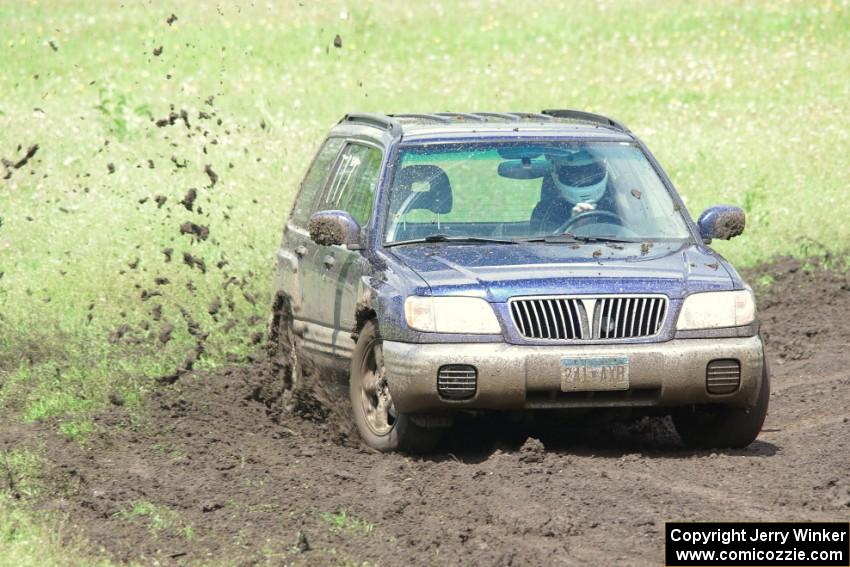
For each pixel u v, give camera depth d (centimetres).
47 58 9450
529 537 2364
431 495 2650
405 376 2811
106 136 7181
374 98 8762
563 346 2797
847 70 9369
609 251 3042
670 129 7519
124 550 2353
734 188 6312
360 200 3366
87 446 3162
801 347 4234
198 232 4409
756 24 11081
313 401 3538
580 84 9138
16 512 2552
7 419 3453
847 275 5191
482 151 3294
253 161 6588
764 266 5453
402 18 11675
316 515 2534
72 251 5181
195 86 8388
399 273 2941
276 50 9994
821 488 2638
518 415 2908
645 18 11481
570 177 3259
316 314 3438
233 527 2473
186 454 3086
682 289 2858
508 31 11325
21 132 7162
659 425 3341
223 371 3956
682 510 2498
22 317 4284
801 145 7031
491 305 2811
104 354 4006
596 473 2769
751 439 2994
